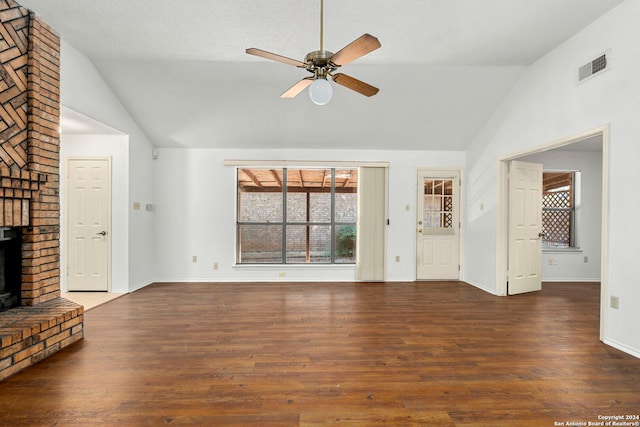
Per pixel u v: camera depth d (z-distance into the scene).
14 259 2.82
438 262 5.67
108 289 4.70
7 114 2.59
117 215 4.69
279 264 5.58
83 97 3.78
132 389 2.10
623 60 2.77
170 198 5.48
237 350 2.72
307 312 3.80
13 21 2.64
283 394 2.06
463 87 4.37
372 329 3.24
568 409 1.91
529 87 4.03
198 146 5.47
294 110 4.76
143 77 4.16
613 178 2.84
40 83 2.86
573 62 3.33
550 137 3.67
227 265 5.53
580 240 5.78
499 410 1.90
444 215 5.71
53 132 3.03
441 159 5.66
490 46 3.54
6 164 2.58
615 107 2.84
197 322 3.44
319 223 5.81
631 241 2.67
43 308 2.81
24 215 2.75
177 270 5.49
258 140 5.35
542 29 3.20
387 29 3.20
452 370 2.38
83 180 4.68
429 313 3.78
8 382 2.17
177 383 2.18
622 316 2.74
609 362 2.52
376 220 5.59
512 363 2.50
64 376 2.26
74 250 4.70
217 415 1.84
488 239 4.92
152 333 3.11
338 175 5.88
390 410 1.90
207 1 2.78
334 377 2.28
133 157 4.82
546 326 3.34
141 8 2.88
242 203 5.75
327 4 2.80
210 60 3.88
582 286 5.30
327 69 2.44
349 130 5.16
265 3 2.79
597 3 2.79
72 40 3.45
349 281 5.59
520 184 4.77
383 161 5.61
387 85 4.34
